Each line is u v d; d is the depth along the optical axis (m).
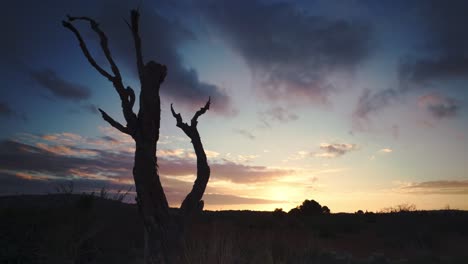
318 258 13.59
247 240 13.54
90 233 13.27
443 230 22.42
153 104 12.02
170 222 11.34
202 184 12.46
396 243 20.34
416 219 25.64
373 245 20.80
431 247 18.05
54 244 12.23
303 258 13.17
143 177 11.36
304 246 14.62
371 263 14.38
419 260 14.59
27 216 13.77
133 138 11.95
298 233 17.20
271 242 13.77
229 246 10.72
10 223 13.28
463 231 22.33
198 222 14.87
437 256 15.04
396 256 16.91
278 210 37.69
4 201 19.55
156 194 11.36
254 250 12.47
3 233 12.53
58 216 13.48
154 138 11.96
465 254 15.18
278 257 12.34
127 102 12.09
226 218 28.59
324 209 41.31
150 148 11.69
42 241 12.41
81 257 12.50
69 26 12.30
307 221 31.47
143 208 11.24
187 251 10.55
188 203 12.07
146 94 12.02
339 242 21.89
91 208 14.12
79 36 12.37
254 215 35.50
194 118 13.14
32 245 12.05
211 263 9.83
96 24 12.42
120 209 15.75
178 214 11.84
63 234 12.54
